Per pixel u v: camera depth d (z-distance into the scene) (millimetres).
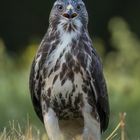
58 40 12938
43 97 13070
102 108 13312
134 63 21172
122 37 21328
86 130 13109
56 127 13016
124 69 20859
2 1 33219
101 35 32938
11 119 17156
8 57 22109
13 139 12953
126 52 21219
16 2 33312
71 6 12953
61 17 12961
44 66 12945
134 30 32656
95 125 13141
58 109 13094
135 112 18109
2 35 33000
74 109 13094
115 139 14039
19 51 30109
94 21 33188
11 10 33281
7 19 33250
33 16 33250
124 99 18672
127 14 33156
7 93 18828
